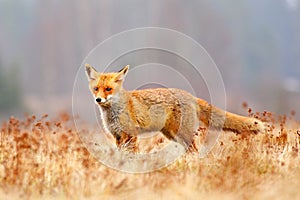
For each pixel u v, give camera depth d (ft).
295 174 30.73
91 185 28.40
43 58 199.62
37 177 29.60
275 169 31.68
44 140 36.96
